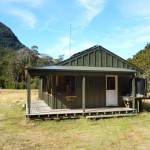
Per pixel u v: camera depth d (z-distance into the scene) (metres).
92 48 16.45
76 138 9.55
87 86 15.89
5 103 23.16
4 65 64.31
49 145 8.62
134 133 10.32
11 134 10.27
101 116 13.61
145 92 16.30
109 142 8.93
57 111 14.02
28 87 13.11
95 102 16.02
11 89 44.84
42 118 13.09
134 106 14.99
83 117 13.62
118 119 13.63
